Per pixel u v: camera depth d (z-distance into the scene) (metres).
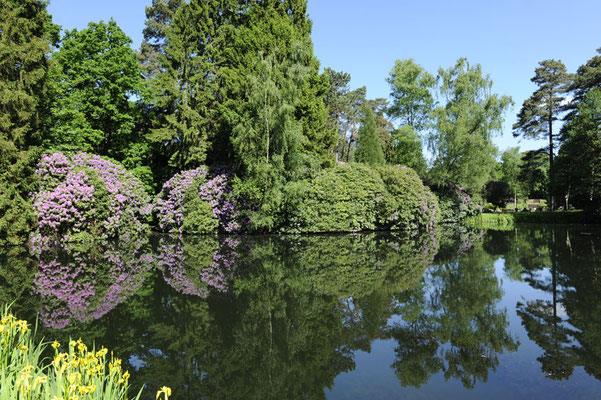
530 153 39.88
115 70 22.05
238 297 7.44
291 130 17.17
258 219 18.31
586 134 27.22
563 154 30.44
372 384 3.91
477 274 9.51
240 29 21.20
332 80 45.53
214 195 20.27
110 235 17.91
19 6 15.70
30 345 3.48
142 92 23.44
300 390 3.81
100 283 8.61
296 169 18.36
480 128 27.28
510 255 12.54
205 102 22.34
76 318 6.14
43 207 15.08
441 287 8.20
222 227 20.59
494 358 4.55
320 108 21.20
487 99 27.27
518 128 39.12
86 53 21.91
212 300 7.21
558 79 35.91
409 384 3.88
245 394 3.73
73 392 2.55
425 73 31.88
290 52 19.59
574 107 34.56
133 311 6.52
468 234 20.67
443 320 6.04
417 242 16.89
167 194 21.97
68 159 17.50
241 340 5.24
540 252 13.09
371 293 7.76
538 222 29.78
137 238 18.20
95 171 17.12
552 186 30.91
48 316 6.23
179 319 6.10
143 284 8.51
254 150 17.48
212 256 12.68
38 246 15.02
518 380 3.91
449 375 4.08
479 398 3.54
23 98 14.66
